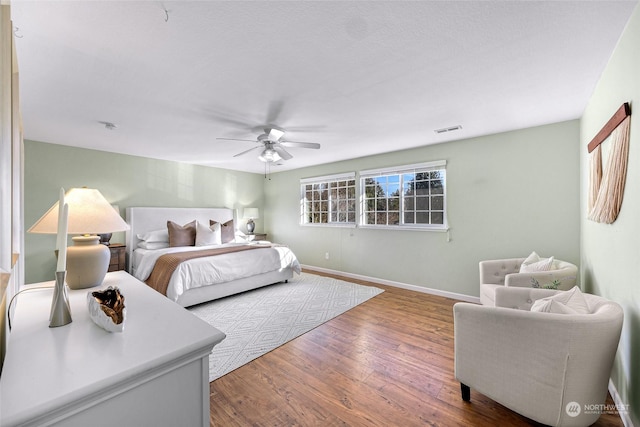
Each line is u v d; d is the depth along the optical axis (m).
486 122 3.10
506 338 1.57
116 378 0.72
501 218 3.52
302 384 1.98
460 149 3.84
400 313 3.35
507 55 1.79
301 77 2.06
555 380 1.43
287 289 4.34
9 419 0.57
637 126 1.44
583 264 2.85
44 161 3.88
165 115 2.81
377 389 1.92
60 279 1.05
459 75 2.04
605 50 1.74
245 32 1.54
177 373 0.86
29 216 3.77
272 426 1.59
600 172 2.10
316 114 2.81
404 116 2.89
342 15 1.41
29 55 1.75
